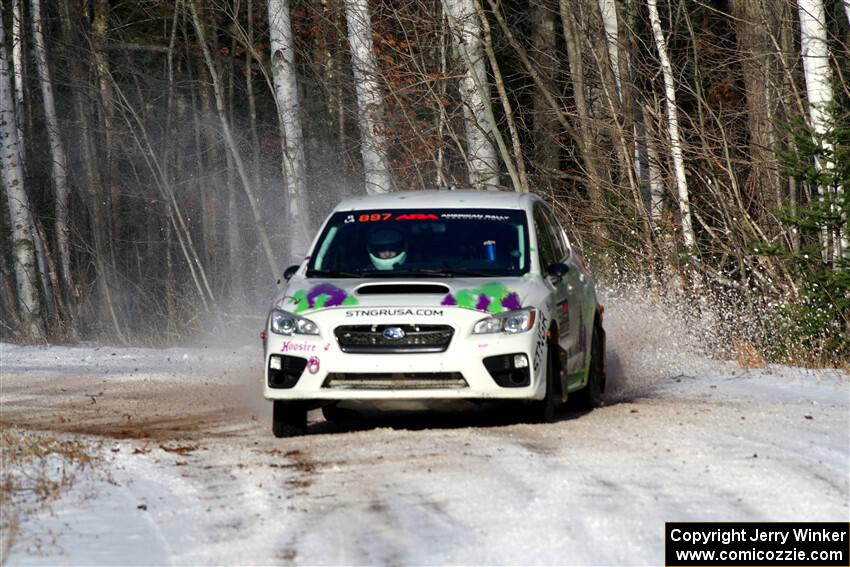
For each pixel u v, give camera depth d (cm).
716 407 3044
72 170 11344
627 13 6550
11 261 10256
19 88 9781
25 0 11325
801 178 4759
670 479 2080
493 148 6247
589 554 1630
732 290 5319
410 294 2795
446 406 2817
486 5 7906
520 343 2736
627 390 3788
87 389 4250
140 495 2128
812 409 2991
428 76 6253
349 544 1716
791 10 5972
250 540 1773
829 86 4959
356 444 2572
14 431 3017
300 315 2802
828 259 4762
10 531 1820
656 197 5931
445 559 1619
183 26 10425
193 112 11125
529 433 2627
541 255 3044
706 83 7088
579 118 6144
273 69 6731
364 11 6366
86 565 1650
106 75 9994
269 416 3338
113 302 9719
